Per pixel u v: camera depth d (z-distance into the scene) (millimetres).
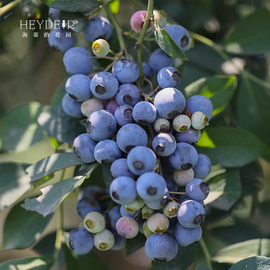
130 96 566
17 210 624
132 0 654
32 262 616
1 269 608
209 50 694
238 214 741
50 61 876
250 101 663
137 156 537
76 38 632
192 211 545
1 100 899
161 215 548
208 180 615
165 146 547
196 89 617
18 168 616
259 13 661
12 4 627
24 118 663
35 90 961
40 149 1155
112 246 587
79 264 631
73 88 574
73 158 580
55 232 669
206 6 730
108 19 625
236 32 669
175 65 599
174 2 722
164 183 535
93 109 576
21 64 904
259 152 613
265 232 687
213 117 659
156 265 585
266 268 566
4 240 618
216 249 743
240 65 700
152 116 552
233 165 612
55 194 554
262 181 664
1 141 656
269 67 750
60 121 606
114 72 572
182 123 555
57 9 586
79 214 609
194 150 557
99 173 658
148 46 652
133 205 542
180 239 553
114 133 569
